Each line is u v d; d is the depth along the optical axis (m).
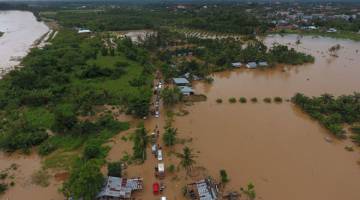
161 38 164.88
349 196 55.22
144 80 108.19
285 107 91.19
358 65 132.75
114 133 74.69
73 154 66.50
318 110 86.25
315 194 55.56
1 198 53.66
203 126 79.19
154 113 85.50
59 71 117.38
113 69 118.25
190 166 62.56
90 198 49.72
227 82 112.25
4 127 76.50
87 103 86.56
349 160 65.56
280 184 58.00
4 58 143.75
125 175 59.56
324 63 136.12
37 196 54.16
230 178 59.25
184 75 114.00
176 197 54.19
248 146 70.31
